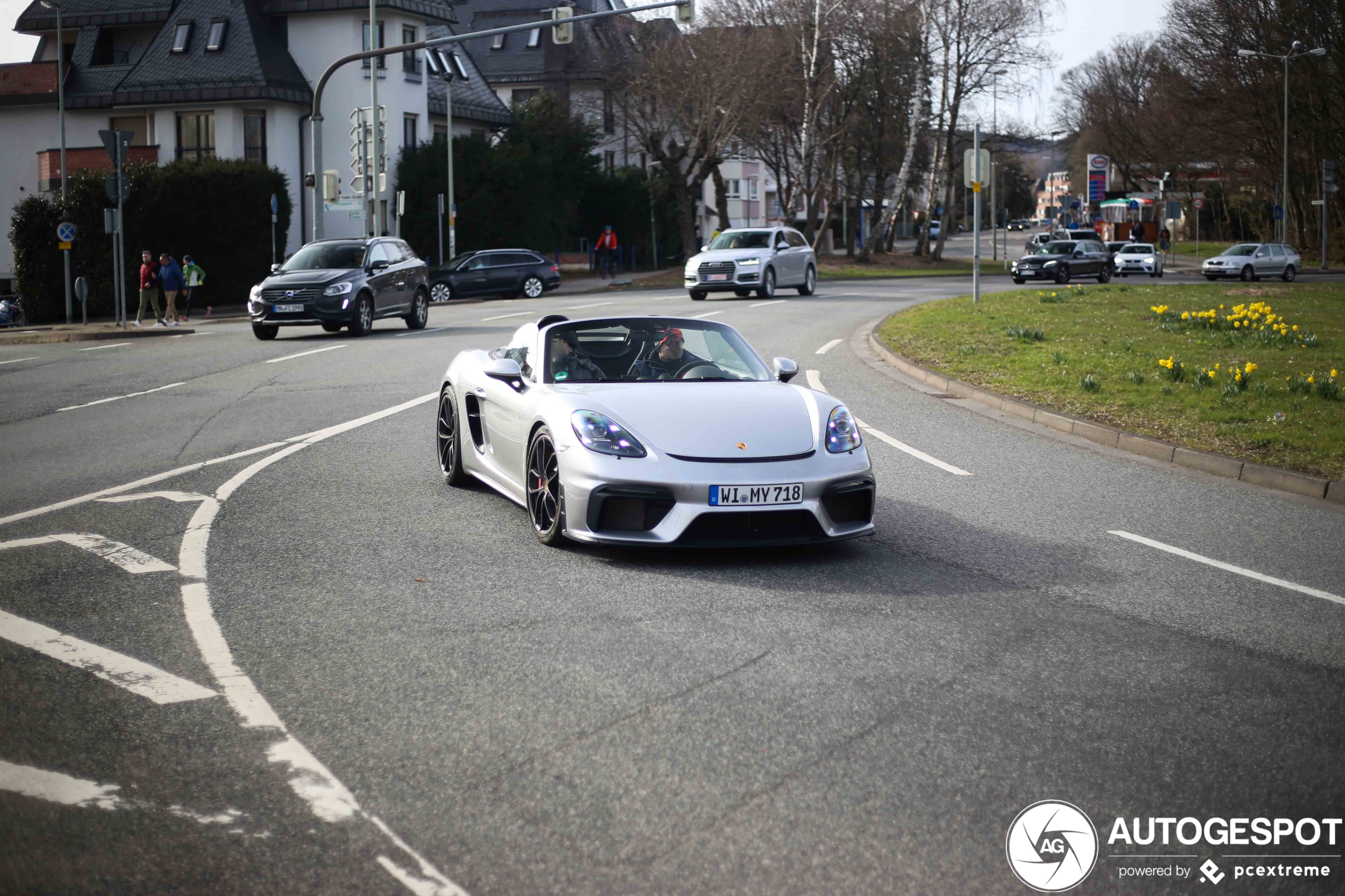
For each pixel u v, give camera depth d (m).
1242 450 9.61
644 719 4.07
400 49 26.47
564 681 4.45
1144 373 13.73
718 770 3.65
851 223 62.09
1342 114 53.50
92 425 11.84
